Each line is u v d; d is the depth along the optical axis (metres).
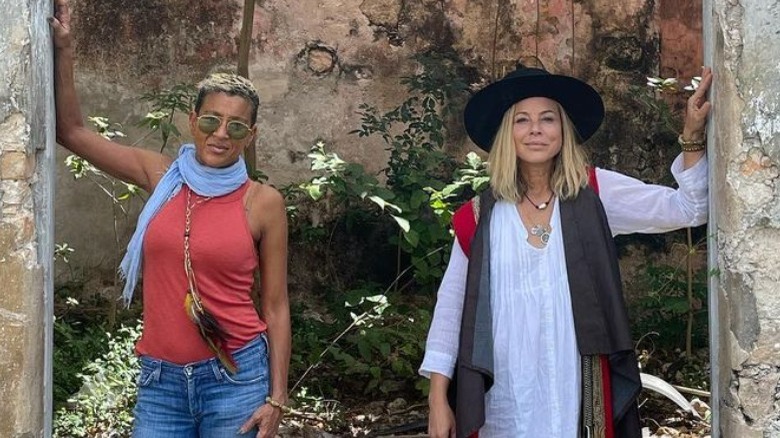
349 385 5.89
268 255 3.17
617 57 7.43
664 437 5.11
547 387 3.02
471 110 3.24
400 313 6.48
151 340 3.07
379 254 7.32
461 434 3.01
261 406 3.11
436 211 5.73
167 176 3.10
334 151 7.32
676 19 7.41
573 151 3.13
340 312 6.48
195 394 3.06
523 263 3.06
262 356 3.14
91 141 3.17
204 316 2.99
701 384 5.97
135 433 3.10
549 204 3.12
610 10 7.41
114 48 7.12
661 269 6.76
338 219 7.30
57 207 7.06
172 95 6.29
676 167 3.11
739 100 2.79
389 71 7.35
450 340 3.16
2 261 2.79
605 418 3.03
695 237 7.32
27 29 2.78
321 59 7.30
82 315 6.62
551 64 7.42
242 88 3.06
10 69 2.77
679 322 6.62
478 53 7.38
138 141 7.13
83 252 7.09
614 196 3.14
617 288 3.03
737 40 2.79
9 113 2.78
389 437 5.09
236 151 3.07
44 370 2.88
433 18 7.36
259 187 3.15
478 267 3.08
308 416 5.40
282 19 7.26
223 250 3.02
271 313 3.22
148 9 7.14
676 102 7.43
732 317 2.82
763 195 2.78
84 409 5.02
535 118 3.10
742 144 2.79
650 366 6.26
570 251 3.04
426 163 6.53
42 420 2.88
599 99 3.17
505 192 3.12
